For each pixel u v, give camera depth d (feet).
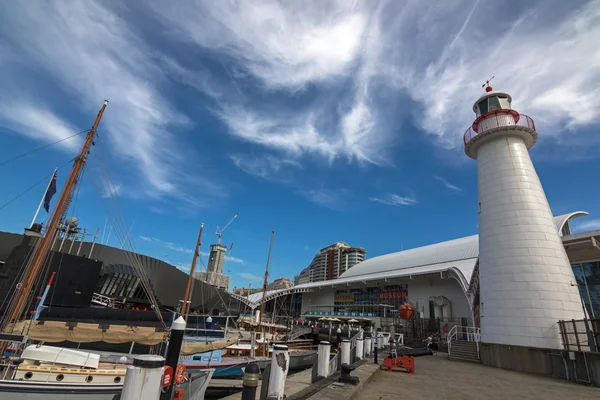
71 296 76.38
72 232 135.44
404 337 127.54
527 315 57.82
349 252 642.22
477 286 109.50
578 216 129.59
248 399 17.22
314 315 215.31
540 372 53.21
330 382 31.55
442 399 31.14
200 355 72.18
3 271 63.98
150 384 11.74
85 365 38.96
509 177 67.67
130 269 150.71
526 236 62.18
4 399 33.19
